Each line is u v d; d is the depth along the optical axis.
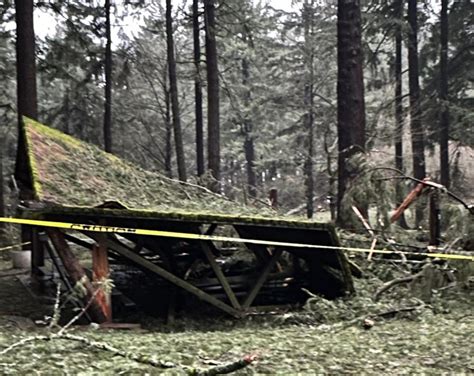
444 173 20.08
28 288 9.41
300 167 27.88
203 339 5.28
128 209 6.34
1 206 19.97
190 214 6.49
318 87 26.45
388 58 24.05
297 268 8.37
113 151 26.69
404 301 6.88
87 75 22.75
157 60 28.92
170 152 29.30
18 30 12.98
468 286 7.06
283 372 4.06
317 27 25.91
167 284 8.30
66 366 3.97
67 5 20.52
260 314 7.43
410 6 20.67
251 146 32.53
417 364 4.39
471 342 5.01
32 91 12.98
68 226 6.02
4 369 3.81
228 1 20.75
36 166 7.18
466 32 21.45
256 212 8.55
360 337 5.36
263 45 27.67
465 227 7.75
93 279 6.54
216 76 19.05
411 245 8.93
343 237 8.70
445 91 20.59
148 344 4.90
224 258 9.25
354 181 9.30
